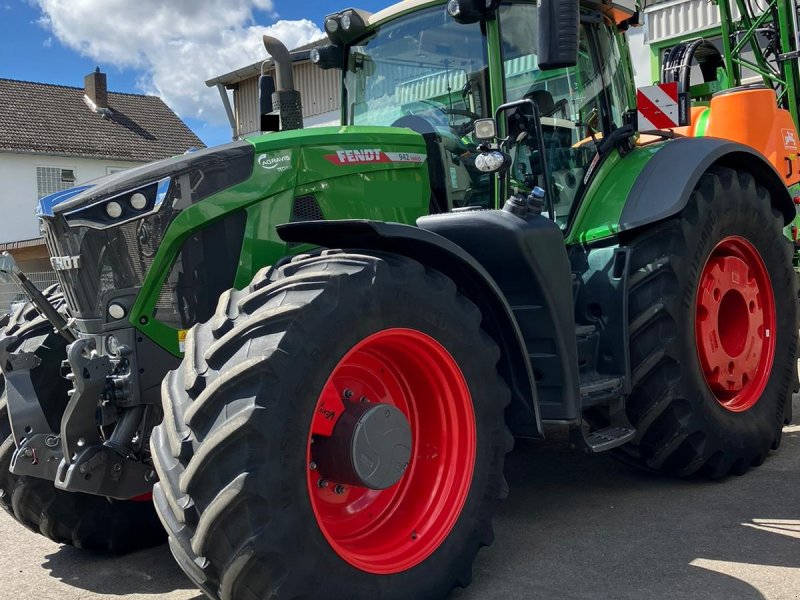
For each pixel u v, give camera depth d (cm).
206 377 227
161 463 232
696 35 1221
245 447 215
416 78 379
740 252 410
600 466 415
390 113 389
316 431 250
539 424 295
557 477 400
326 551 229
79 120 2970
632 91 437
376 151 332
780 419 411
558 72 382
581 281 362
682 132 643
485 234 298
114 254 279
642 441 368
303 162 311
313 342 229
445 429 276
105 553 339
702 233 372
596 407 356
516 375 299
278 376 221
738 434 376
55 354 321
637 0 428
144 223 282
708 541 303
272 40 383
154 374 282
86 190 288
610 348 352
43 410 306
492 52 354
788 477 383
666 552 295
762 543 299
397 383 282
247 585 217
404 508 275
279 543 216
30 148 2730
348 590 234
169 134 3112
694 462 366
